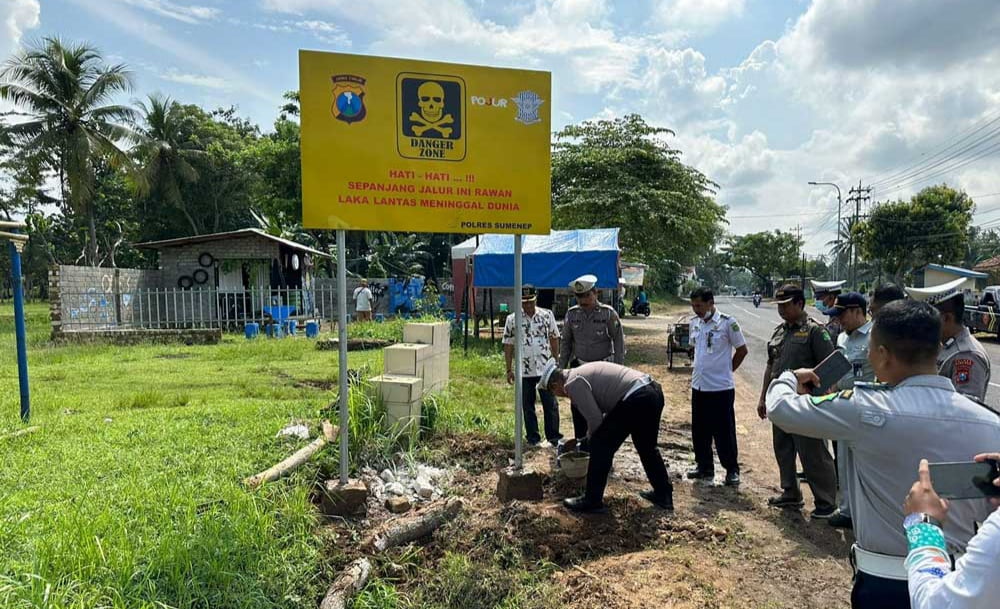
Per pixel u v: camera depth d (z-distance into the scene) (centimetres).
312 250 2620
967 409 195
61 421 656
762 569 402
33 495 421
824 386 246
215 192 3956
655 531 456
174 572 320
